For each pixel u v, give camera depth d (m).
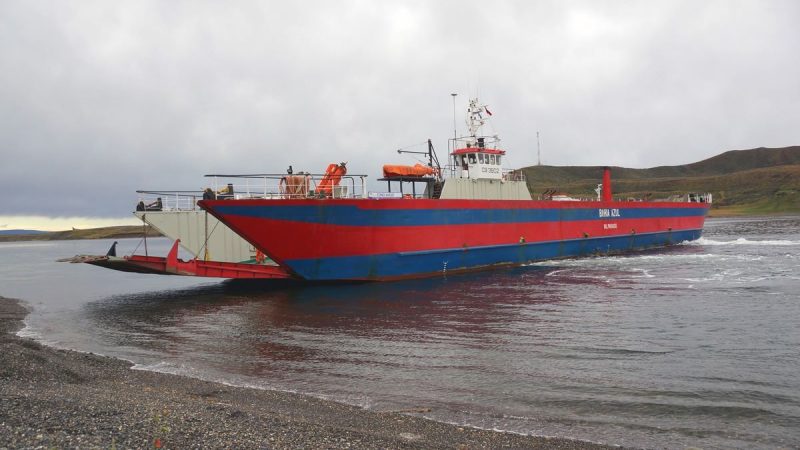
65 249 125.19
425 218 26.42
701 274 27.23
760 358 12.77
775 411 9.54
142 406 8.98
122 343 16.22
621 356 13.19
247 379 12.11
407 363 13.02
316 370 12.63
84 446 6.86
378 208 24.69
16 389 9.98
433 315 18.61
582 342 14.58
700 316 17.44
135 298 25.88
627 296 21.42
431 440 8.27
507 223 30.69
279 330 17.00
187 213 26.77
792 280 24.56
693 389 10.72
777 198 173.00
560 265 32.06
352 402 10.41
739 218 153.50
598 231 37.62
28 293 30.14
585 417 9.42
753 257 35.22
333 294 23.20
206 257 24.92
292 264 23.84
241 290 25.75
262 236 22.91
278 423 8.41
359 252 24.72
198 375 12.53
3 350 13.24
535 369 12.28
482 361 13.03
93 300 25.94
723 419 9.26
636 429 8.88
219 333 16.95
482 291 23.28
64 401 8.95
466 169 32.12
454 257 27.91
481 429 8.86
